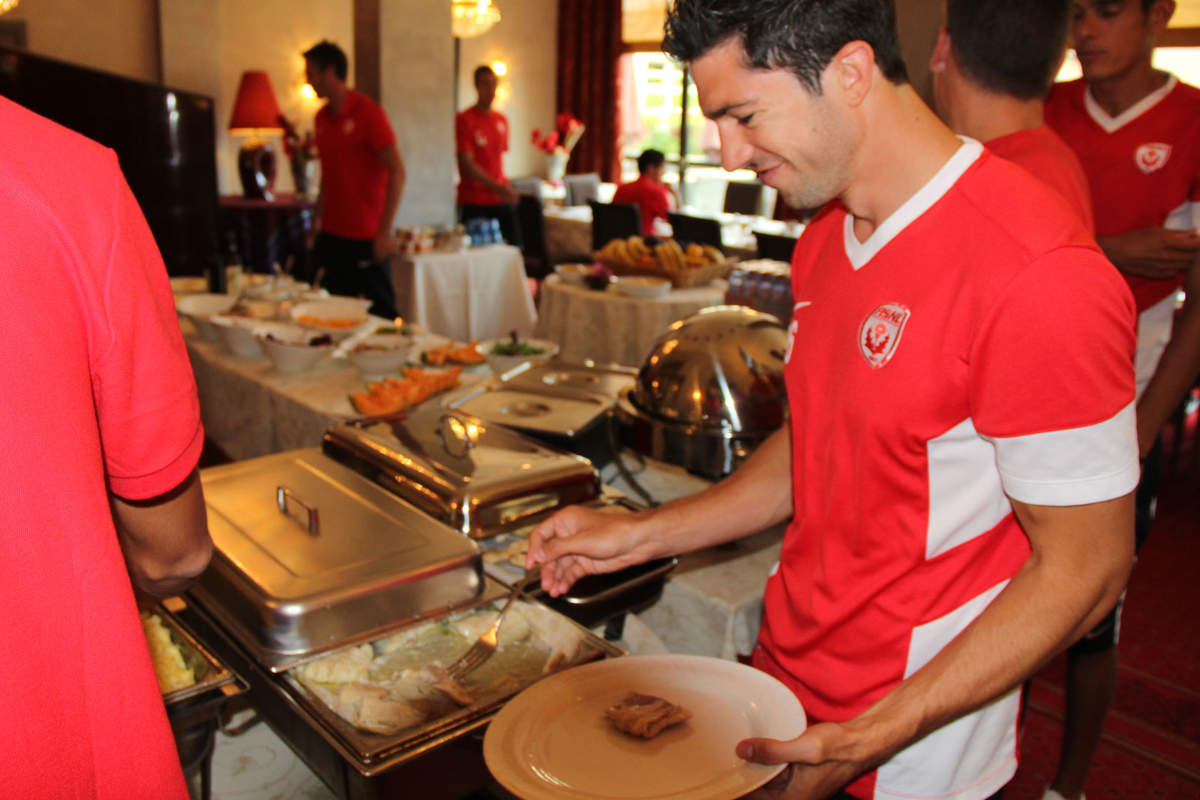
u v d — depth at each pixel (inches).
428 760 32.5
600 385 66.9
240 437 89.8
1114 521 27.4
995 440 28.5
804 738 26.2
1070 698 62.2
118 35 235.5
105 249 22.7
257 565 39.8
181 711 33.0
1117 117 60.6
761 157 30.0
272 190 240.1
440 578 40.5
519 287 176.9
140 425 24.9
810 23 26.9
